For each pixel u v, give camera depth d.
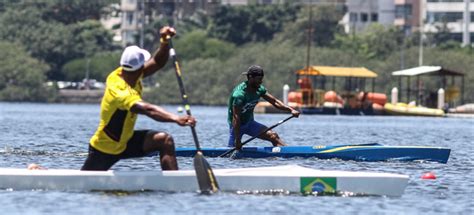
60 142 92.00
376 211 44.62
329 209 44.69
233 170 48.75
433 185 55.12
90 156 47.91
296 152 70.25
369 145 70.50
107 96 46.50
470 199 49.66
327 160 69.56
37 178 48.31
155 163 65.00
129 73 46.41
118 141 47.12
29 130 118.62
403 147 70.44
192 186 47.81
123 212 43.28
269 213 43.59
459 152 86.25
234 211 43.84
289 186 48.12
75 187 47.94
